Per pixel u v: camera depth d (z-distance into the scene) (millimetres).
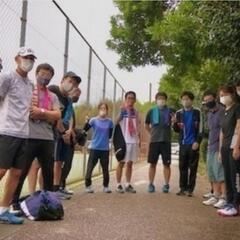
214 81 13984
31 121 7340
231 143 8086
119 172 11391
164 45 19172
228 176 8211
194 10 12688
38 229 6512
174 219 7699
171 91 21812
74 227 6777
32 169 8258
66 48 10750
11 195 6773
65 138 9391
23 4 7863
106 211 8242
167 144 11539
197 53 14328
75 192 10859
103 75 15758
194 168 10922
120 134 11453
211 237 6496
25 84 6711
